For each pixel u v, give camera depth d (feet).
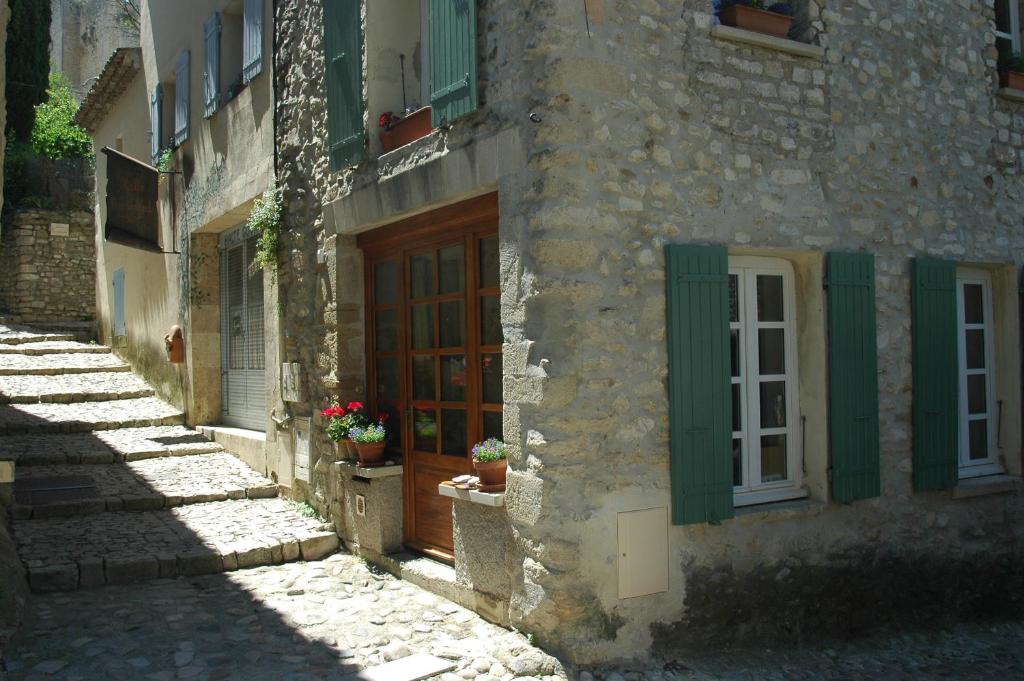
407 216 18.35
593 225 14.15
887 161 18.06
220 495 24.53
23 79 58.54
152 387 38.93
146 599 17.25
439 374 18.40
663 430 14.89
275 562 20.08
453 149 16.21
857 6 17.80
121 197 32.60
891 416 17.89
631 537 14.48
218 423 33.45
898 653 17.10
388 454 20.21
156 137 37.24
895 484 17.92
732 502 15.39
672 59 15.23
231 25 29.81
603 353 14.23
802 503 16.63
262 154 25.94
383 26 19.19
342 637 15.39
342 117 19.95
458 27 15.81
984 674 16.21
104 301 48.60
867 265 17.38
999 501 19.67
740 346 16.63
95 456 27.81
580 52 14.12
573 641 13.91
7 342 45.01
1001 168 20.06
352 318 20.83
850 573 17.22
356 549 20.34
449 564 18.16
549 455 13.91
